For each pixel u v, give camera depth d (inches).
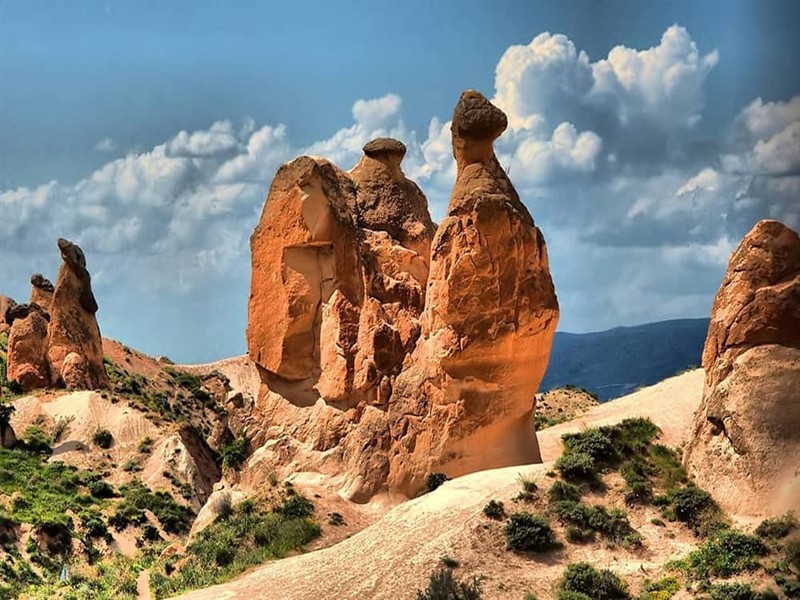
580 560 1579.7
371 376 2244.1
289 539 1973.4
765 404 1626.5
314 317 2373.3
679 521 1619.1
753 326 1679.4
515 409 2132.1
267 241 2411.4
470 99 2171.5
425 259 2475.4
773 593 1422.2
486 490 1749.5
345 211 2401.6
